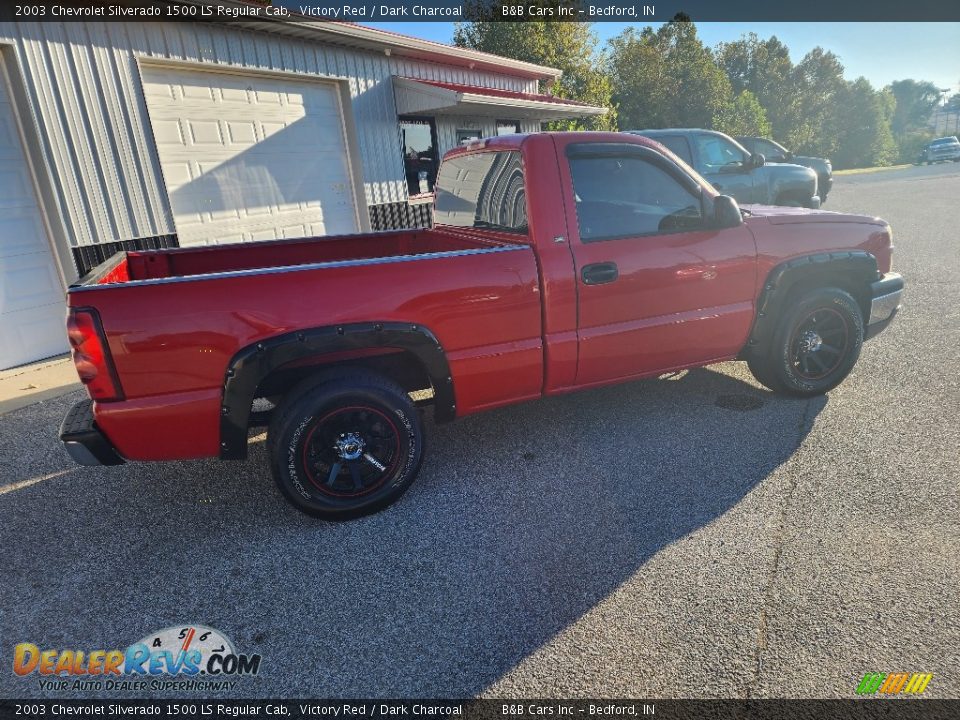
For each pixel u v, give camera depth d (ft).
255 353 8.63
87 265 20.31
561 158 10.40
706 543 8.66
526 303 10.21
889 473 10.19
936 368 14.84
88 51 19.80
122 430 8.45
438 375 9.89
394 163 33.12
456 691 6.47
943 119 453.17
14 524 10.07
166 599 8.12
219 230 25.43
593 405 13.82
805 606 7.38
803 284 12.69
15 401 15.66
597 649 6.91
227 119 25.11
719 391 14.17
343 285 9.03
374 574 8.41
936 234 35.99
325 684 6.65
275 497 10.68
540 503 9.97
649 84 131.54
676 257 11.14
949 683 6.28
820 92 205.98
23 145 18.67
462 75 38.70
